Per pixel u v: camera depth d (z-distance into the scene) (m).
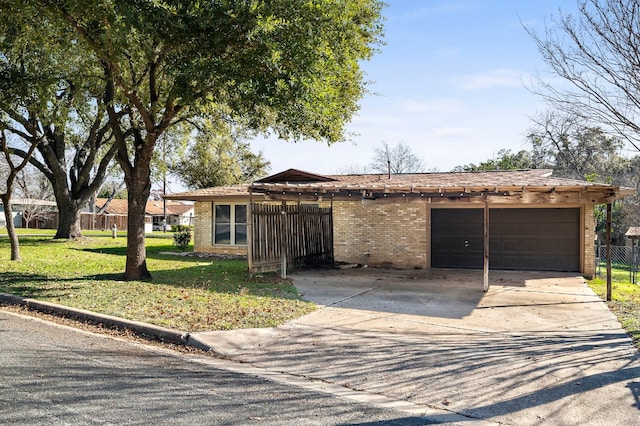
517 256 15.45
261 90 9.79
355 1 13.32
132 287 10.48
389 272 14.91
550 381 5.23
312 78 9.96
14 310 8.53
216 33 8.92
